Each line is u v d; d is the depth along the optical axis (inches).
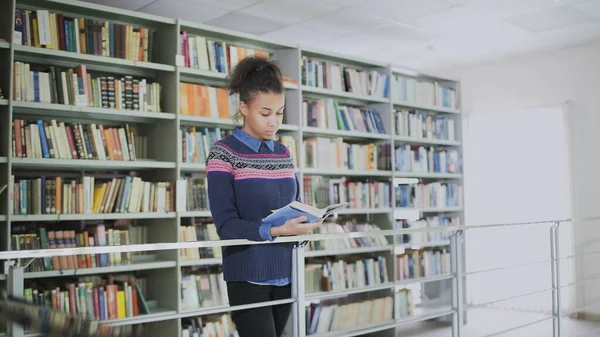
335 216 188.9
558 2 173.8
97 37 136.7
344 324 174.7
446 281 221.1
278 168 60.1
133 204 140.8
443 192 224.7
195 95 151.7
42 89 127.6
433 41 217.8
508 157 247.4
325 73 183.8
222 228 55.9
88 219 137.4
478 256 254.5
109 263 137.3
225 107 158.1
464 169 261.6
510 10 180.7
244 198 57.7
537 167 238.8
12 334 29.2
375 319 185.0
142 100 142.6
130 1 168.7
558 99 231.8
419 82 218.2
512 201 245.8
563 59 230.5
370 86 197.8
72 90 131.8
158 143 152.3
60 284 136.0
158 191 144.9
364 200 194.1
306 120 177.3
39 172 139.5
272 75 58.2
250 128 59.4
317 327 166.7
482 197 255.0
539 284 236.4
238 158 58.0
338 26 197.3
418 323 213.8
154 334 143.9
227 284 61.2
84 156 134.0
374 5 174.9
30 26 126.3
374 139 204.4
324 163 182.4
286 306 63.6
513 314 234.1
